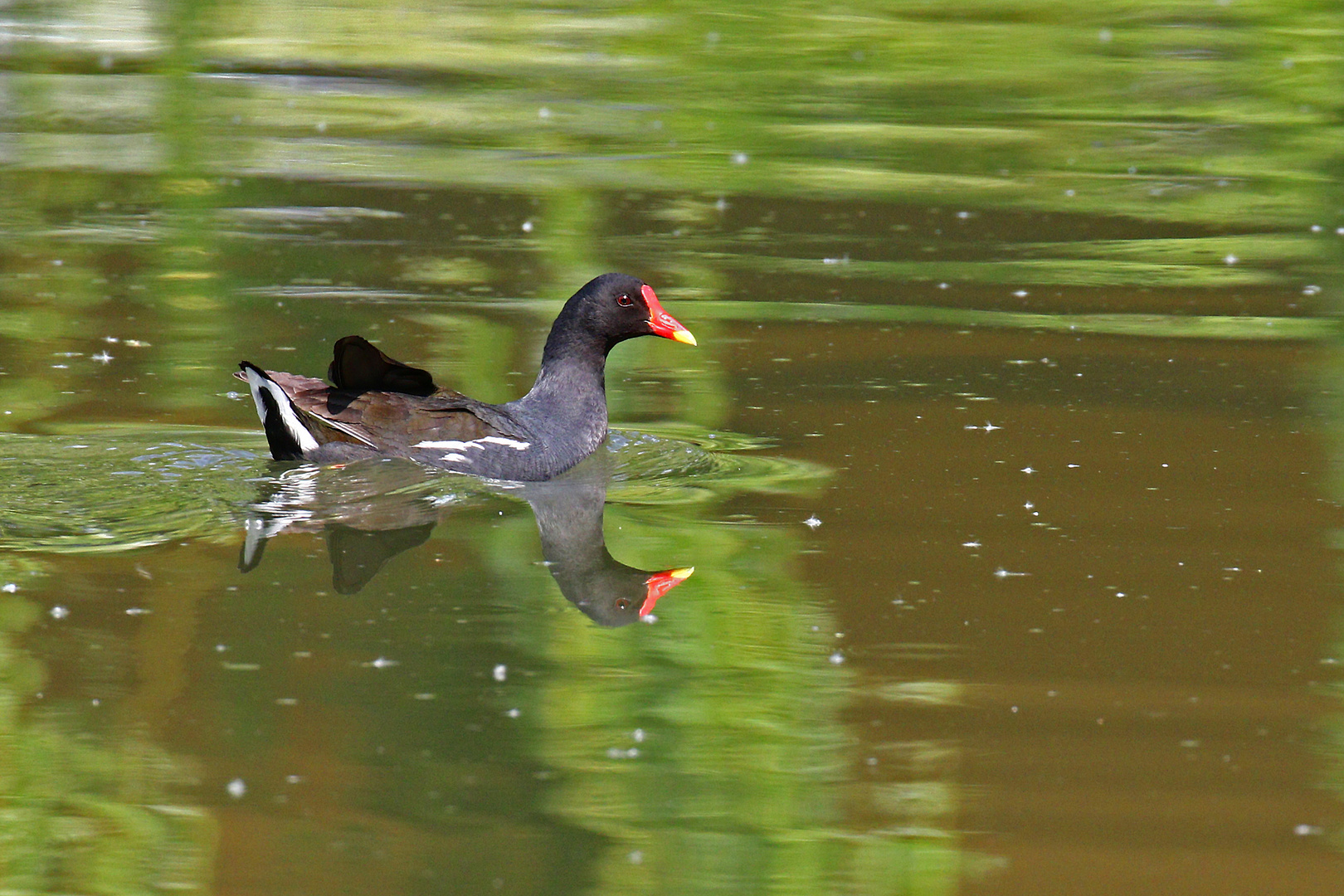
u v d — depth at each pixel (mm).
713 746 8523
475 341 16562
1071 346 16938
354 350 12867
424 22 35094
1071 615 10211
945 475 13008
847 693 9125
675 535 11664
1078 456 13469
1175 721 8812
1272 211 22938
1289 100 29156
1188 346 16938
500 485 12734
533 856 7477
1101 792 8094
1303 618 10148
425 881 7262
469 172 24016
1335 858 7535
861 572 10922
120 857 7387
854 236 21359
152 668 9156
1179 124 27719
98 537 11125
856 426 14336
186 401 14328
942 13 36031
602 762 8359
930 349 16781
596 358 13945
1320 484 12781
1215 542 11492
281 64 31078
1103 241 21406
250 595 10242
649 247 20484
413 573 10758
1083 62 31812
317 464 12711
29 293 17703
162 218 21109
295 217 21359
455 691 9023
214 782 8031
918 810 7906
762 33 34406
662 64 31688
